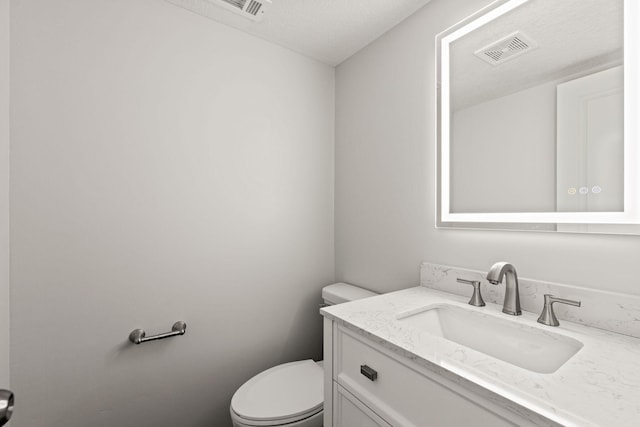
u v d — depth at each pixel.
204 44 1.41
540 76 0.96
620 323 0.78
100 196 1.17
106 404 1.18
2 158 0.94
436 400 0.65
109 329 1.19
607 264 0.82
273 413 1.11
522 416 0.50
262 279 1.58
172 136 1.33
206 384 1.41
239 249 1.51
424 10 1.32
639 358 0.65
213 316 1.43
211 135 1.42
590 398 0.51
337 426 0.94
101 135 1.17
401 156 1.42
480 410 0.57
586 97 0.86
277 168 1.63
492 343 0.92
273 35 1.56
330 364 0.97
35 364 1.06
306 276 1.74
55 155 1.09
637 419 0.46
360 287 1.66
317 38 1.58
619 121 0.80
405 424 0.70
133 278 1.24
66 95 1.11
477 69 1.12
